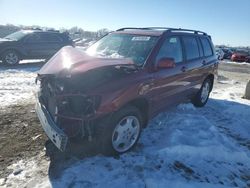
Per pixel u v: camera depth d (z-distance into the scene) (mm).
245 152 4480
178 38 5281
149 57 4305
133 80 3816
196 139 4555
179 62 5199
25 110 5617
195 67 5793
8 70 10578
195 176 3641
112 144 3715
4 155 3779
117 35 5172
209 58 6633
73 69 3395
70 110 3391
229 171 3887
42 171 3449
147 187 3283
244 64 25953
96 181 3311
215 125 5602
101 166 3619
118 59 3904
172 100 5180
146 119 4410
